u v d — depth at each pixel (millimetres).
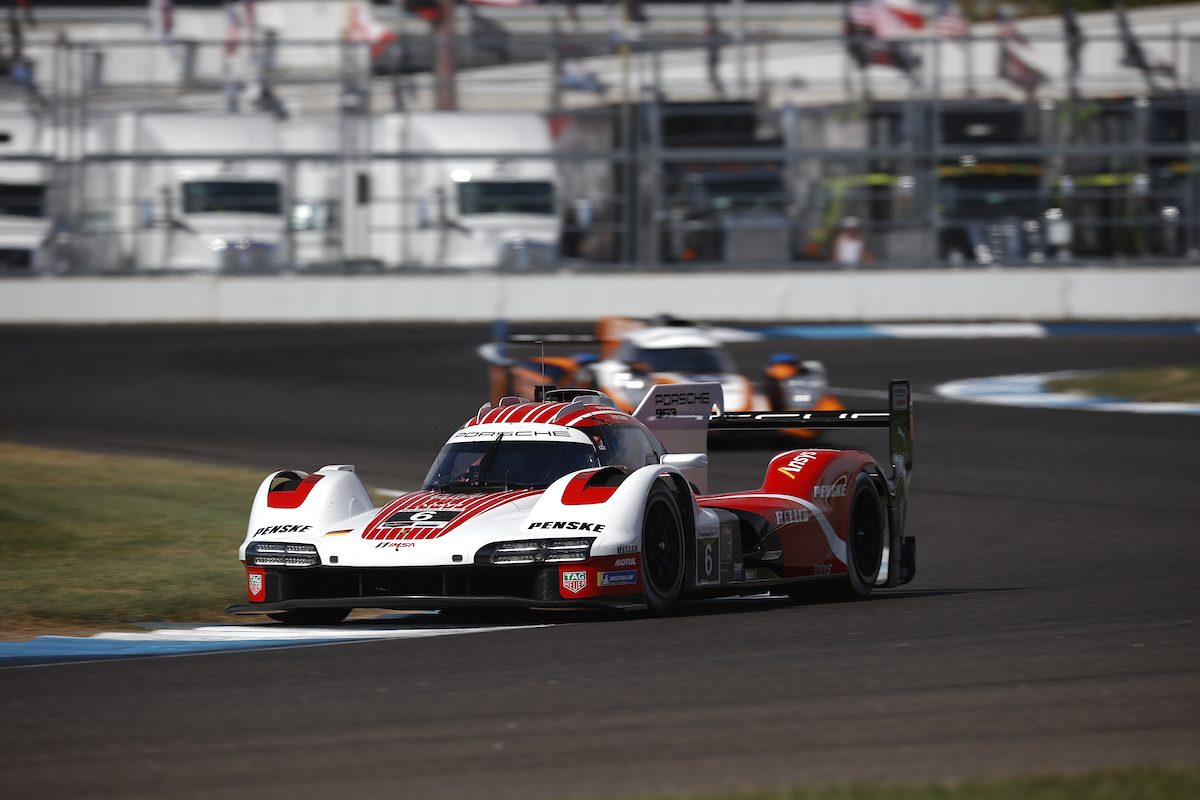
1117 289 125188
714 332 95562
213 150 123562
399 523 29625
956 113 133375
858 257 132125
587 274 124688
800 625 28547
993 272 124812
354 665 24766
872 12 140250
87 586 34719
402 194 125625
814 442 66250
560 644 26406
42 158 122938
